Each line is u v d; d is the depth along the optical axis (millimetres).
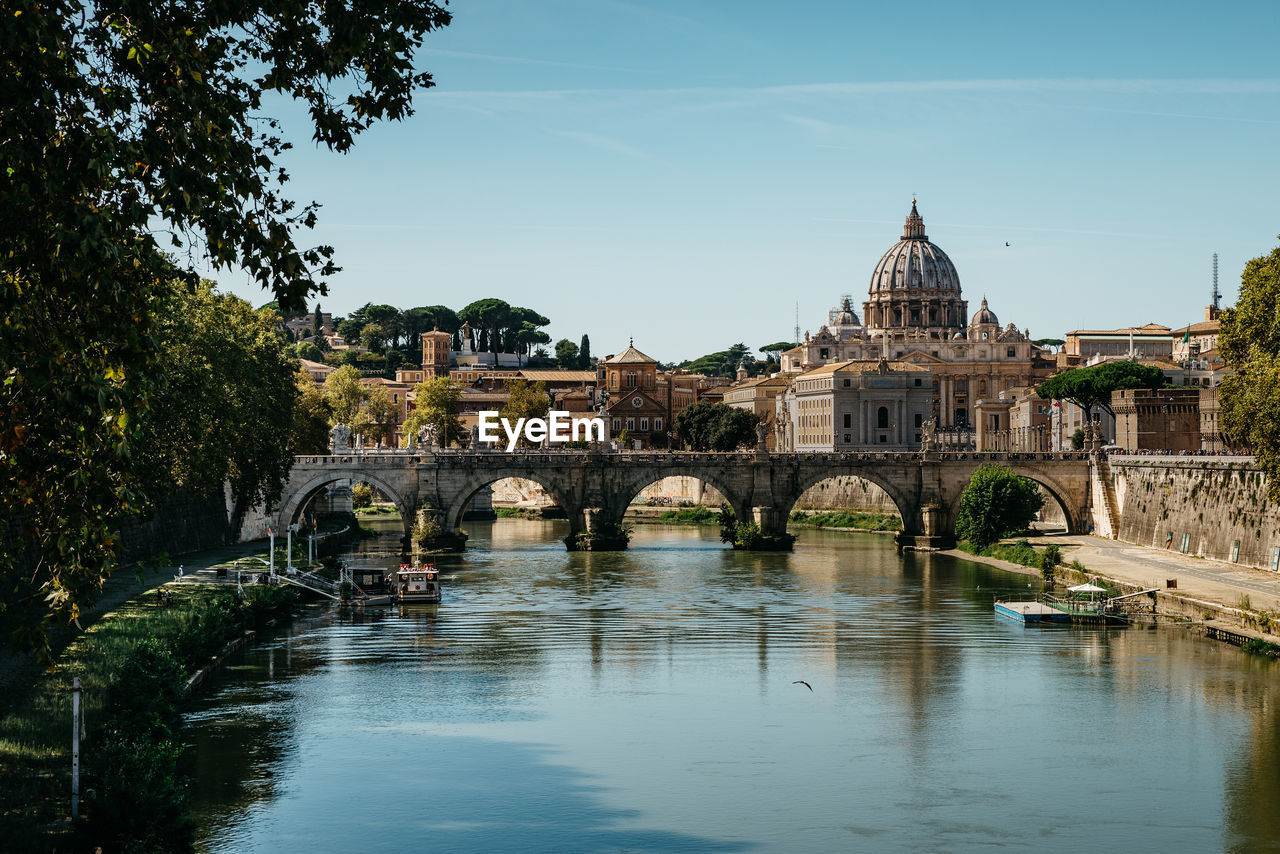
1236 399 118188
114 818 48000
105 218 30625
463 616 119688
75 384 32219
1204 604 111000
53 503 35281
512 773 68500
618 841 58625
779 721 79750
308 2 34500
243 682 88375
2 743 56969
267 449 137625
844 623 115562
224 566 129500
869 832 60094
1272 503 131625
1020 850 58000
